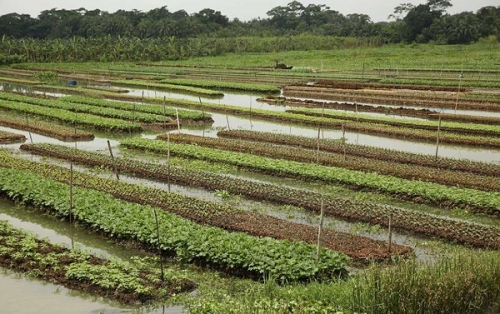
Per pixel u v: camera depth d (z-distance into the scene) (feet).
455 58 284.82
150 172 90.74
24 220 70.79
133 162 96.78
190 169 93.91
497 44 334.85
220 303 44.29
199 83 215.72
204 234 58.08
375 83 211.61
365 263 55.77
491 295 40.65
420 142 119.34
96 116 140.97
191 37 422.00
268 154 104.42
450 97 173.17
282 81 226.99
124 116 141.59
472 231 64.44
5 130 131.95
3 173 82.69
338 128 132.87
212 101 181.78
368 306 39.81
